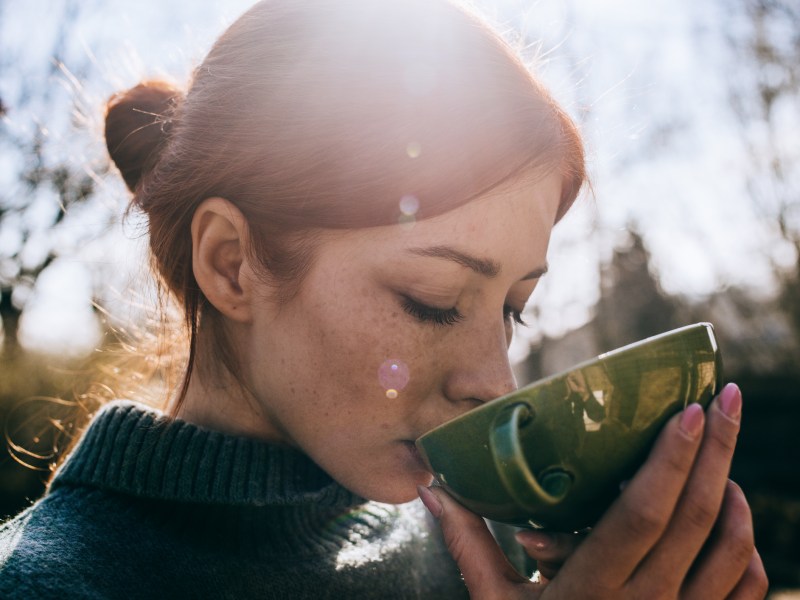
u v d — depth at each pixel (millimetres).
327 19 1104
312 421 1077
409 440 1074
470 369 1045
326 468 1101
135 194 1433
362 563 1287
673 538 823
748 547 871
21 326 7438
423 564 1474
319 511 1299
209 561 1095
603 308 14281
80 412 1764
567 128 1166
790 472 12023
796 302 13266
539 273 1112
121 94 1464
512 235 1010
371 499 1095
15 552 976
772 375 13898
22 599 906
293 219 1039
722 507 888
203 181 1155
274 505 1182
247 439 1182
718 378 892
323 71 1054
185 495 1110
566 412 821
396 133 979
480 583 989
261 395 1135
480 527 1025
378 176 978
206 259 1135
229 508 1146
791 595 7113
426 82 1003
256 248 1089
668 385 831
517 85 1058
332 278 1030
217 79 1193
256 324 1117
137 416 1162
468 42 1061
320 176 1013
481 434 846
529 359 11055
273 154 1062
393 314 1018
